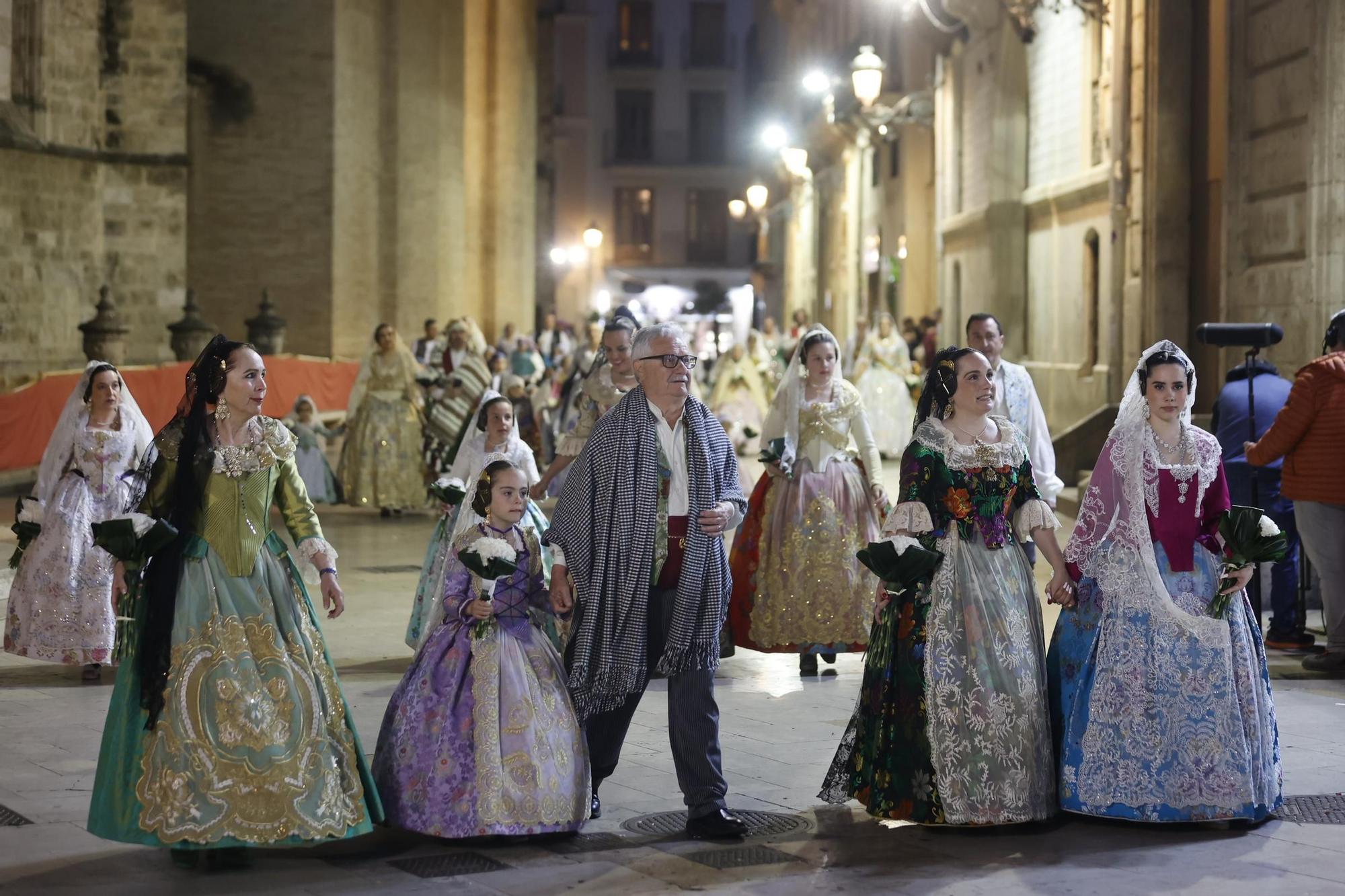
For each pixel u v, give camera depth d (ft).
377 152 96.43
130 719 17.38
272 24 87.66
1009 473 19.57
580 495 19.33
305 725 17.46
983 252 80.69
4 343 69.05
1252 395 30.96
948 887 16.98
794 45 161.99
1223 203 44.98
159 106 77.00
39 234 71.05
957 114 87.66
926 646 18.94
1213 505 19.51
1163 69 54.34
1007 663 18.94
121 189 76.02
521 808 18.40
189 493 17.70
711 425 19.63
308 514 18.44
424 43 101.91
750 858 18.13
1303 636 30.66
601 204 239.50
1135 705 19.03
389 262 98.02
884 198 117.91
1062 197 69.10
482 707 18.63
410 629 28.45
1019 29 71.61
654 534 19.21
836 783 19.79
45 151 71.15
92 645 27.71
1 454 51.44
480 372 53.98
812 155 149.28
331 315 88.38
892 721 19.10
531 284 139.54
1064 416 68.28
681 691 19.21
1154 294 54.80
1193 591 19.27
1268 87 41.27
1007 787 18.72
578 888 17.04
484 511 19.39
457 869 17.75
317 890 16.97
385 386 54.13
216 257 88.33
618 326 29.37
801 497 28.71
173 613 17.42
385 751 18.90
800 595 28.35
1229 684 19.04
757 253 227.61
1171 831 19.11
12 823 19.42
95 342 60.49
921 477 19.34
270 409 70.64
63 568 27.71
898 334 76.74
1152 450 19.35
